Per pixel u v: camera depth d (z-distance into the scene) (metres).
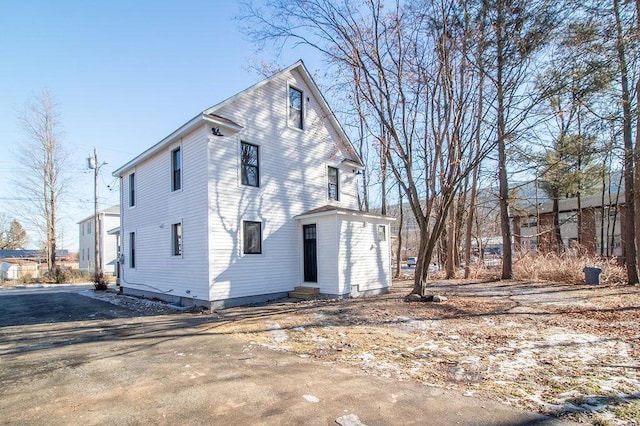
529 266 16.95
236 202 11.61
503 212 16.91
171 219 12.62
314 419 3.31
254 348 6.09
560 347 5.62
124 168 15.80
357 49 10.53
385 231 14.23
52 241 27.31
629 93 11.33
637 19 9.07
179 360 5.45
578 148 14.27
